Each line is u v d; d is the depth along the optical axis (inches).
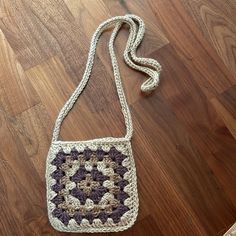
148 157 37.4
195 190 36.5
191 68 40.3
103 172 36.6
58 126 37.9
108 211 35.6
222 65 40.5
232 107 39.2
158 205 36.0
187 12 42.1
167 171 37.0
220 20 41.9
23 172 36.6
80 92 39.1
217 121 38.7
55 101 38.9
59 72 39.8
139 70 39.9
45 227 35.3
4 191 36.1
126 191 36.2
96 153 37.2
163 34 41.3
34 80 39.4
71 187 36.2
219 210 36.1
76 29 41.1
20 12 41.4
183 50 40.9
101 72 39.9
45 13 41.4
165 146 37.8
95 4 42.0
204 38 41.3
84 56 40.3
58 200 35.8
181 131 38.3
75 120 38.4
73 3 41.9
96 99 39.1
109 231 35.3
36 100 38.9
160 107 39.0
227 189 36.7
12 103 38.7
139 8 42.1
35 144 37.5
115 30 41.0
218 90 39.7
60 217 35.4
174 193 36.4
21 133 37.8
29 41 40.6
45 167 36.8
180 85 39.7
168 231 35.5
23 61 40.0
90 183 36.4
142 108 38.9
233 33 41.5
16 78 39.4
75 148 37.2
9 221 35.4
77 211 35.6
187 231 35.5
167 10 42.1
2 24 41.0
